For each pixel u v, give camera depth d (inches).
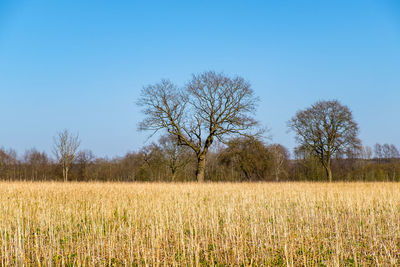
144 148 2020.2
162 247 335.9
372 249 319.3
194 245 331.6
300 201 566.3
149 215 459.2
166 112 1189.7
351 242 335.9
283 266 283.7
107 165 2206.0
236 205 541.0
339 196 627.8
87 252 322.3
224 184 1036.5
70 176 1956.2
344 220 432.8
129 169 2215.8
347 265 281.6
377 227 386.6
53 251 323.9
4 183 945.5
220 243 347.6
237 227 366.6
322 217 463.8
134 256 311.7
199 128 1227.9
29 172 2001.7
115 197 603.8
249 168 1425.9
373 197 644.7
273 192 737.0
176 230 383.6
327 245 326.6
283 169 1967.3
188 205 519.8
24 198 605.9
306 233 372.2
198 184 1007.0
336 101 1521.9
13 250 306.5
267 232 359.3
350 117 1496.1
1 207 489.7
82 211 483.2
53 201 544.4
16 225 377.1
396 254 304.8
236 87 1195.3
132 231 394.0
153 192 725.3
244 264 283.1
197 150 1236.5
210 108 1211.9
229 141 1239.5
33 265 290.7
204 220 419.8
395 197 637.9
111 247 330.3
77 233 376.5
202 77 1202.6
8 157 2065.7
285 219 422.6
